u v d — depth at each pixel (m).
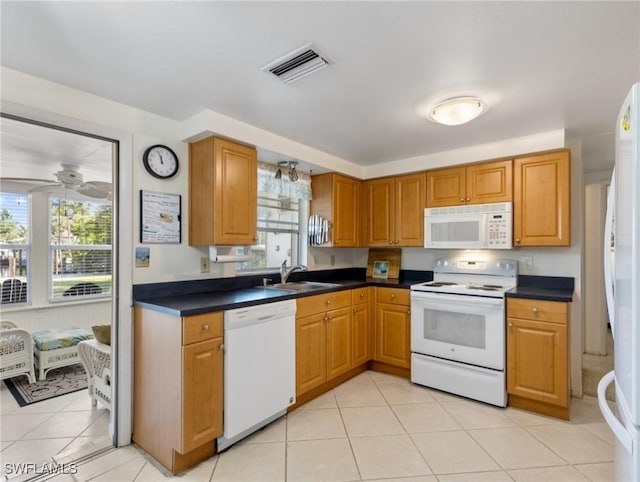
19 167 3.68
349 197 3.65
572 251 2.87
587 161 3.52
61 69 1.76
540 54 1.61
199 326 1.91
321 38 1.50
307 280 3.63
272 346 2.31
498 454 2.03
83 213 4.50
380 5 1.29
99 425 2.38
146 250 2.29
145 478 1.83
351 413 2.54
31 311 3.99
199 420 1.90
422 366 3.02
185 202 2.51
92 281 4.55
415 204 3.44
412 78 1.84
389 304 3.31
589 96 2.05
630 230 0.91
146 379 2.08
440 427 2.34
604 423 2.39
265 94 2.04
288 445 2.13
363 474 1.85
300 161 3.07
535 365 2.52
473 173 3.09
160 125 2.37
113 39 1.50
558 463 1.94
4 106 1.74
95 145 2.96
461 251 3.44
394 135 2.76
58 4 1.27
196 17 1.35
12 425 2.39
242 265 3.19
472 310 2.73
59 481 1.80
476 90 1.98
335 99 2.11
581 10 1.31
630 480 0.93
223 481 1.80
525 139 2.78
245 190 2.56
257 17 1.35
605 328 3.85
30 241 4.04
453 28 1.43
